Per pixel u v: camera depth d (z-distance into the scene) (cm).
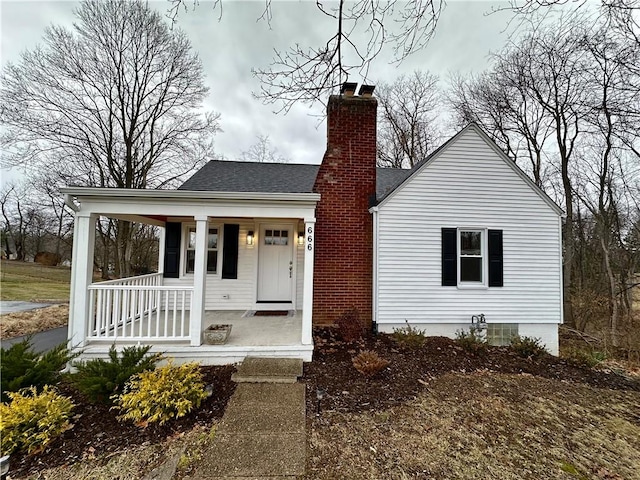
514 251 751
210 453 307
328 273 745
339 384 469
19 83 1212
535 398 469
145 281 750
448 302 736
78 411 388
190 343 542
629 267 1231
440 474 293
